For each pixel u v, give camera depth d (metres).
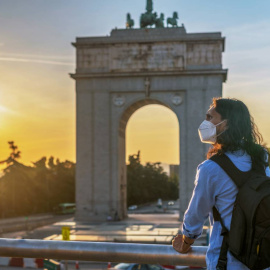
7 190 130.62
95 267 36.50
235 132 4.69
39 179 141.12
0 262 36.59
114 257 5.57
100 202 77.12
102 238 55.47
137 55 76.69
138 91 76.88
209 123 4.86
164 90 76.25
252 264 4.19
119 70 77.06
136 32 77.25
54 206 142.38
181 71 75.00
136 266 30.19
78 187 77.69
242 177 4.47
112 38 77.38
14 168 136.38
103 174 77.38
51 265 24.89
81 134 78.12
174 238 5.14
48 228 69.12
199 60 75.44
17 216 128.25
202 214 4.64
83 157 77.88
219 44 75.19
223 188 4.51
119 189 78.12
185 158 75.50
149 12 80.19
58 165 167.38
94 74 77.19
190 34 75.69
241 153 4.68
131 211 126.00
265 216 4.16
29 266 35.66
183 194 75.38
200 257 5.24
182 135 75.88
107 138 77.50
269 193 4.20
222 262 4.41
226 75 78.12
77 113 78.31
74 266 37.56
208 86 75.19
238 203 4.36
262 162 4.62
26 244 5.83
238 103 4.84
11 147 142.00
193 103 75.50
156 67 76.19
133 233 59.88
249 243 4.20
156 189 197.38
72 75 77.75
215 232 4.59
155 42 76.25
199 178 4.62
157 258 5.39
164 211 116.06
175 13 78.44
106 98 77.69
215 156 4.71
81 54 78.00
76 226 69.62
